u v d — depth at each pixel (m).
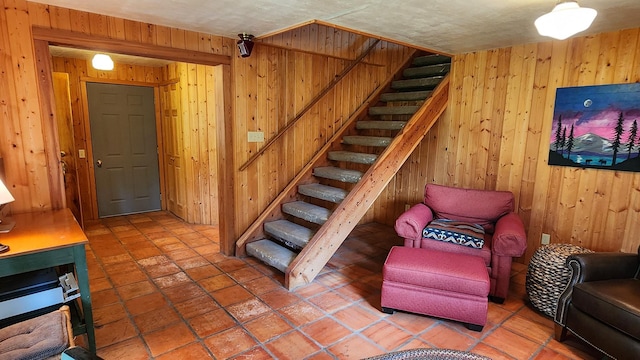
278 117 3.96
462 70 4.09
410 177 4.78
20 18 2.46
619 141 3.01
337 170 4.02
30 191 2.63
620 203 3.04
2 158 2.47
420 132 3.94
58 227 2.24
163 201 5.66
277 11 2.59
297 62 4.02
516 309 2.80
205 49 3.31
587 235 3.26
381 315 2.69
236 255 3.79
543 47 3.41
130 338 2.36
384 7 2.45
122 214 5.39
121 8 2.58
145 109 5.37
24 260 1.85
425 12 2.54
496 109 3.83
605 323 2.06
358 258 3.85
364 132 4.76
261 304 2.83
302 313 2.71
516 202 3.74
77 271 2.02
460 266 2.57
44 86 2.60
